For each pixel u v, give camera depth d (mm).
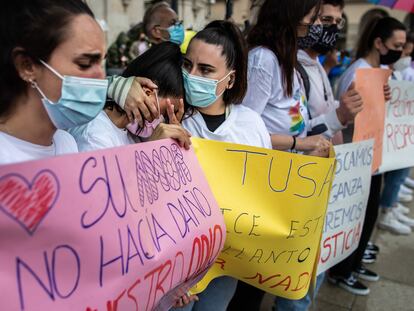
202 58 1525
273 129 1962
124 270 877
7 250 704
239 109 1695
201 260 1180
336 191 1989
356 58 2994
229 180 1414
